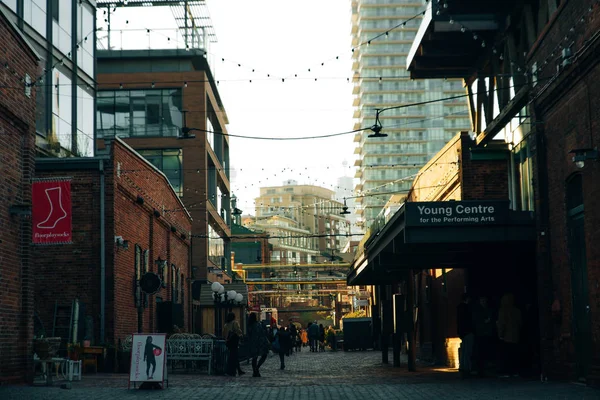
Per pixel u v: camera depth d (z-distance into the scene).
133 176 28.83
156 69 56.75
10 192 17.22
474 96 28.31
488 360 22.83
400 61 145.62
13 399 13.58
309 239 186.25
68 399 14.18
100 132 55.59
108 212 25.78
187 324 43.38
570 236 17.28
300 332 71.50
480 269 25.33
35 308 25.38
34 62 18.66
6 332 16.78
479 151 26.09
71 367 18.95
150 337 17.44
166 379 17.62
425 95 144.38
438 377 21.55
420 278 35.69
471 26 23.48
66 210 18.06
